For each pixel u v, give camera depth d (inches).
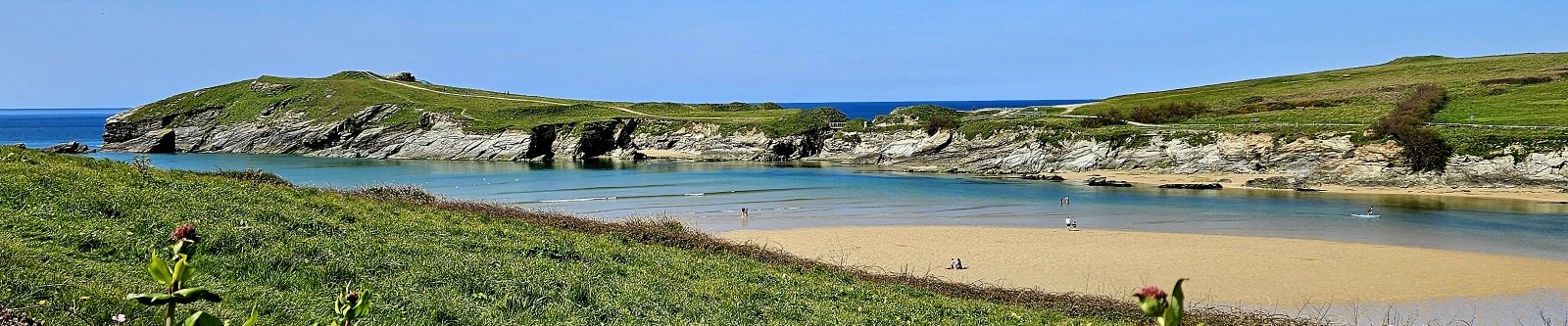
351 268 674.2
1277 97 5142.7
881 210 2324.1
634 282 791.7
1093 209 2310.5
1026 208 2346.2
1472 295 1195.3
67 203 750.5
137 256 624.4
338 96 5836.6
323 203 1015.6
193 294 212.5
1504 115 3518.7
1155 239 1744.6
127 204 791.7
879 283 954.7
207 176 1141.7
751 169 3848.4
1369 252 1566.2
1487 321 1058.7
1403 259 1480.1
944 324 732.0
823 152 4571.9
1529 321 1055.6
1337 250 1592.0
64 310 450.0
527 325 586.6
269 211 882.1
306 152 5152.6
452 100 6082.7
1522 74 4928.6
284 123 5344.5
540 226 1118.4
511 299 653.3
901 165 3976.4
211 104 5871.1
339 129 5157.5
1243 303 1148.5
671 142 4911.4
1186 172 3181.6
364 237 837.8
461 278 693.9
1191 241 1715.1
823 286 885.2
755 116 5511.8
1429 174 2738.7
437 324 559.2
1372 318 1071.6
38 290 471.8
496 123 5004.9
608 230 1146.0
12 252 543.2
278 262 660.7
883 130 4419.3
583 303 689.6
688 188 2952.8
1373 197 2522.1
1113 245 1667.1
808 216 2185.0
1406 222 1985.7
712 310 704.4
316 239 772.0
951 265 1424.7
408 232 917.2
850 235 1827.0
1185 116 4399.6
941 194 2719.0
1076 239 1749.5
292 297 573.3
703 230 1915.6
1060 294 1036.5
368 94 5984.3
